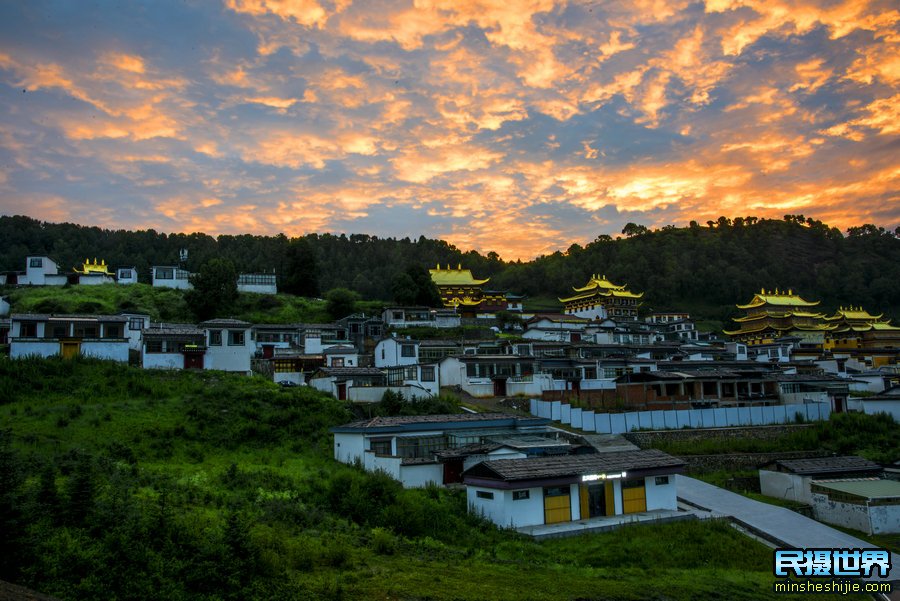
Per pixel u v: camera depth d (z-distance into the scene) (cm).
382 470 4059
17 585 1628
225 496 3231
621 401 6875
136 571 1962
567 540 3459
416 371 6575
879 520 4172
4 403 4753
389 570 2461
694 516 3916
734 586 2922
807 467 4784
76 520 2236
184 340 6719
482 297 14075
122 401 5031
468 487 3838
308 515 3072
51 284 11394
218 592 1952
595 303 15862
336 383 6191
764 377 7619
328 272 18975
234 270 11550
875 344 13412
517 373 7312
